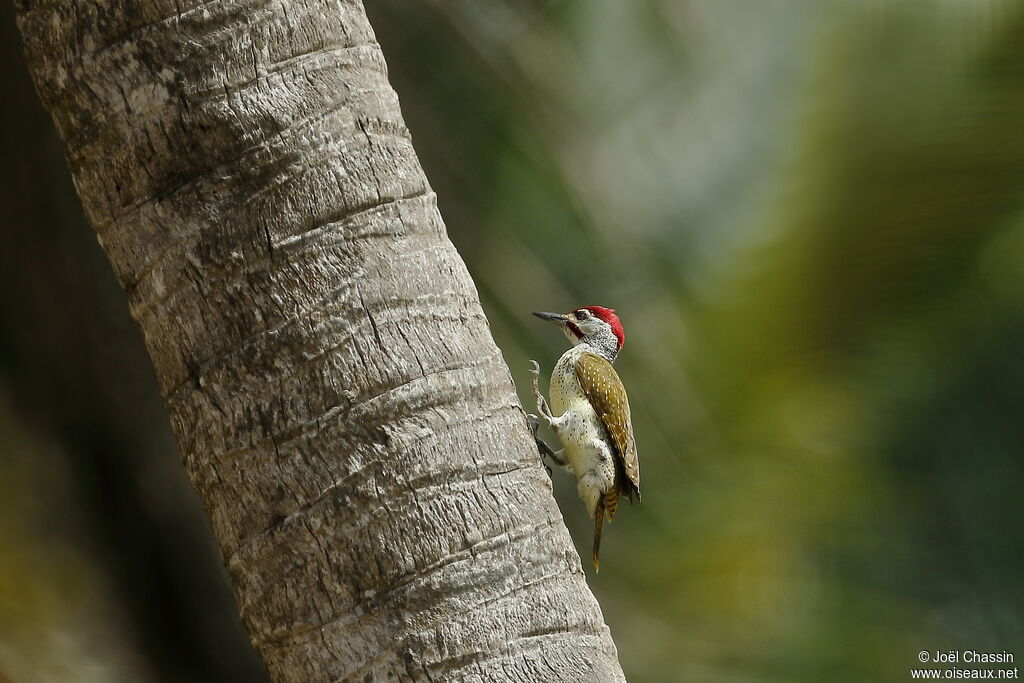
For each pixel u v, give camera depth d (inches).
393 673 192.4
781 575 611.8
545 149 551.5
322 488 194.7
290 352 196.2
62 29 202.7
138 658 460.8
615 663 209.9
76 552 464.1
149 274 202.7
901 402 635.5
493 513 200.2
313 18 203.8
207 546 513.3
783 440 615.2
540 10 548.1
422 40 530.3
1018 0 608.4
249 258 197.5
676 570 598.9
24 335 492.4
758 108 634.2
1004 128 605.6
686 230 607.8
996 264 620.7
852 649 607.8
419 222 209.2
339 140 202.5
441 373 201.5
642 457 595.5
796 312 617.0
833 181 619.8
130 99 199.6
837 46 628.7
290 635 196.5
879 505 634.2
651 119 597.0
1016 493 673.6
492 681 193.5
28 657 413.4
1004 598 636.7
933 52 617.9
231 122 197.6
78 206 502.0
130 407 507.5
